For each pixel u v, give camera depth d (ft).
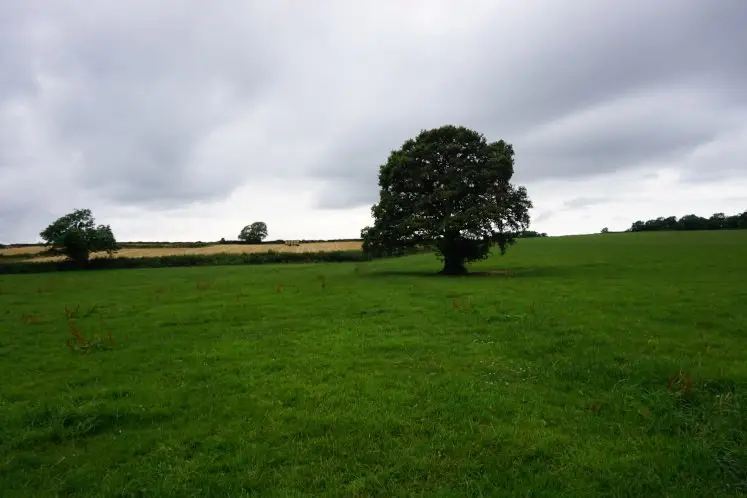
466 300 77.05
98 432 29.58
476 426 28.45
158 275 195.42
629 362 40.32
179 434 28.40
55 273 231.30
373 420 29.37
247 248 351.25
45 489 22.74
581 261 173.68
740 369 37.04
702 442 25.93
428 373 39.40
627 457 24.54
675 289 85.71
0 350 50.83
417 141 150.00
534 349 45.57
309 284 114.62
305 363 42.42
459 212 134.82
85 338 55.36
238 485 22.57
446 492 21.68
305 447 26.37
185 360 44.98
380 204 146.30
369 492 22.04
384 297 84.23
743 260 146.20
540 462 24.39
